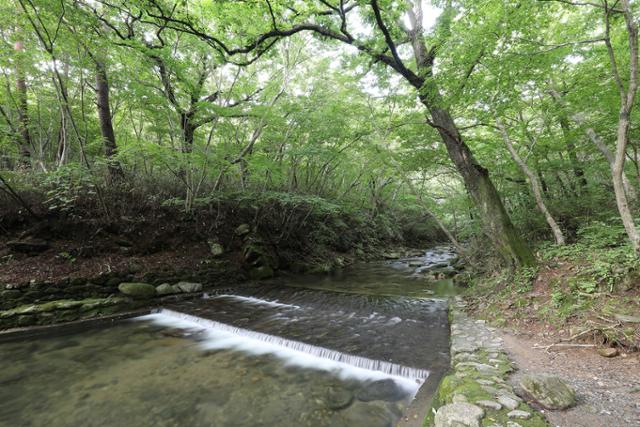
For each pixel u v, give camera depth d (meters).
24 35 6.97
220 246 9.89
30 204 7.26
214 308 7.23
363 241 17.59
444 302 7.23
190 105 9.68
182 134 9.16
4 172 7.00
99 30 7.14
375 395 3.73
